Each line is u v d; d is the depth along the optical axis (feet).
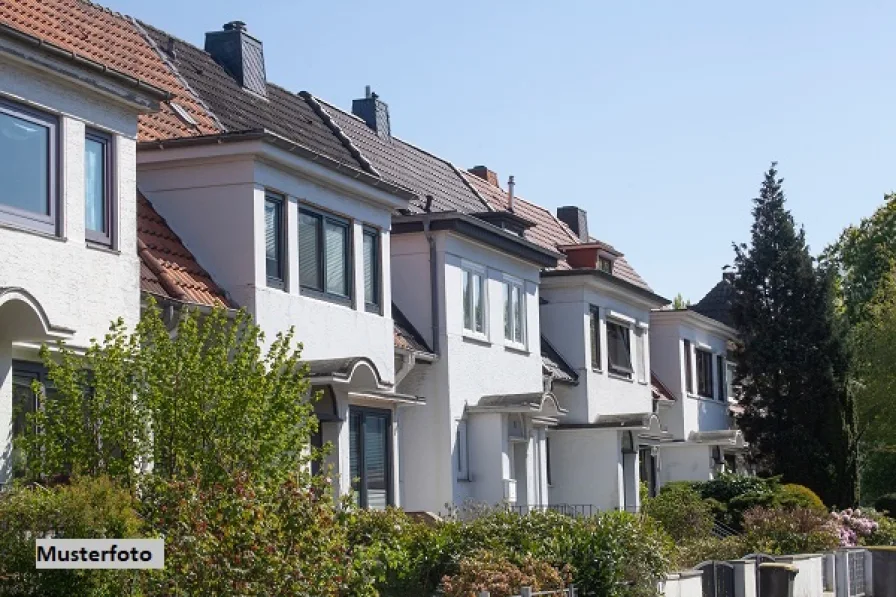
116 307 59.06
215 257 72.18
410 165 113.29
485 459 99.45
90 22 78.84
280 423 51.11
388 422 86.63
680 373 159.33
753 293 163.63
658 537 71.46
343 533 44.73
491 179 146.30
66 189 56.49
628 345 137.69
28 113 55.06
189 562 40.01
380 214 85.46
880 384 181.16
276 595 40.32
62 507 40.19
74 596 39.55
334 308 78.84
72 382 50.42
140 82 60.03
